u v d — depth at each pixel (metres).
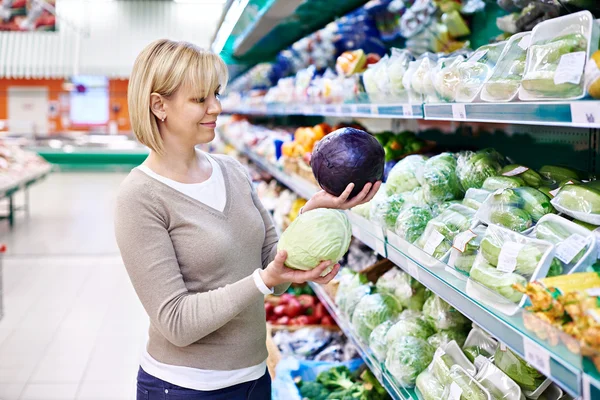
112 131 16.61
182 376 1.75
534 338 1.17
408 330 2.16
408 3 3.06
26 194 9.19
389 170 2.82
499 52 1.69
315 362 2.97
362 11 3.45
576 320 1.05
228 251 1.76
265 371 1.94
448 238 1.75
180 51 1.67
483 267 1.45
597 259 1.33
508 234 1.45
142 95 1.67
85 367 4.06
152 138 1.71
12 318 4.95
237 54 6.30
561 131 2.22
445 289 1.61
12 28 15.66
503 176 1.82
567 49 1.29
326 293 3.23
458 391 1.68
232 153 8.17
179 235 1.72
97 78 16.77
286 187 5.43
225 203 1.81
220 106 1.75
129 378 3.92
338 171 1.69
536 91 1.34
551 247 1.33
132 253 1.66
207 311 1.59
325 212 1.62
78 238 7.91
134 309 5.19
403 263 1.96
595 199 1.41
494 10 2.53
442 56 2.12
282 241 1.61
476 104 1.54
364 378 2.73
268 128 6.14
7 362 4.11
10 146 9.91
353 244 3.43
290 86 4.23
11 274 6.23
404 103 2.04
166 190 1.71
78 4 15.98
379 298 2.49
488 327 1.35
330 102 3.11
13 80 16.66
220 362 1.77
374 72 2.59
